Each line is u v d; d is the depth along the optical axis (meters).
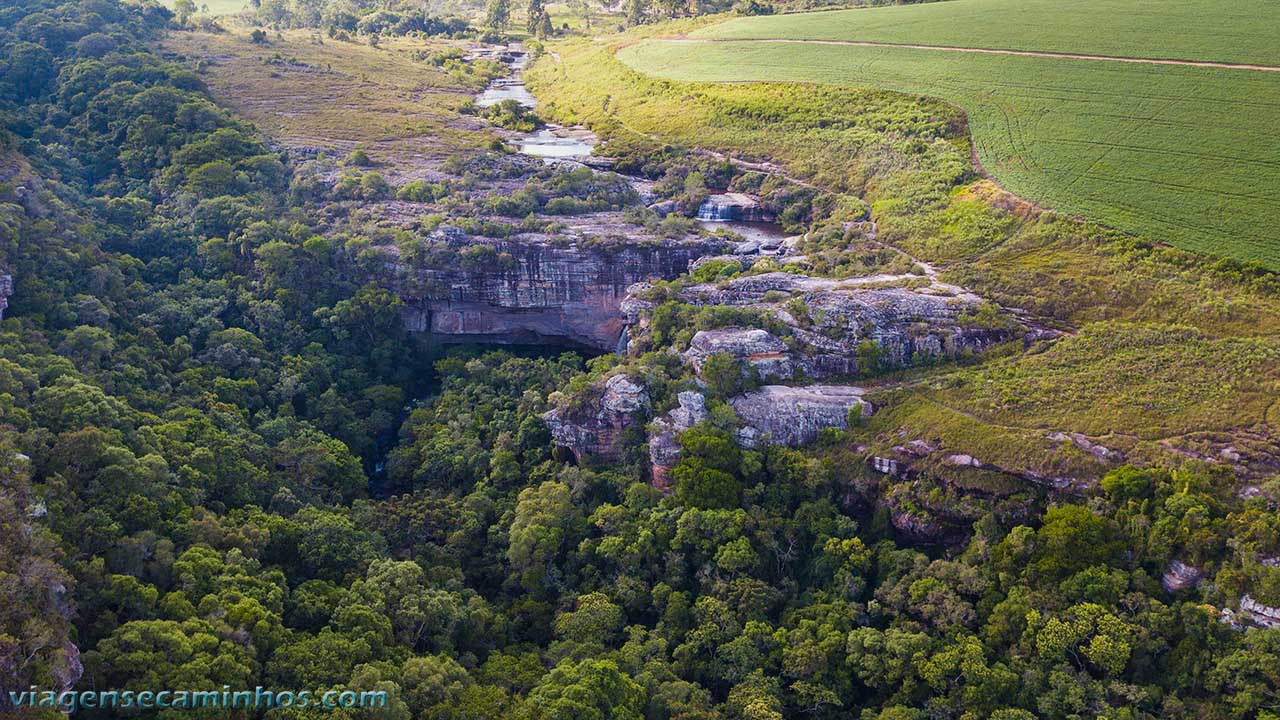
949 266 151.12
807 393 126.25
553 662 101.19
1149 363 120.56
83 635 83.12
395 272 167.88
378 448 149.62
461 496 132.62
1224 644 93.44
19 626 74.81
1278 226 142.62
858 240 167.25
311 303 166.12
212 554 96.44
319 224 179.38
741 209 196.25
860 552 110.62
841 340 130.75
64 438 101.25
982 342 130.38
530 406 141.75
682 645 103.62
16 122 190.25
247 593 93.19
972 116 199.38
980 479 111.94
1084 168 170.38
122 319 144.62
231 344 147.38
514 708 89.50
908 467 116.06
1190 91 192.25
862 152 198.38
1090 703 92.50
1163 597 99.62
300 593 98.81
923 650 98.38
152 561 93.44
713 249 172.62
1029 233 153.25
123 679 78.75
